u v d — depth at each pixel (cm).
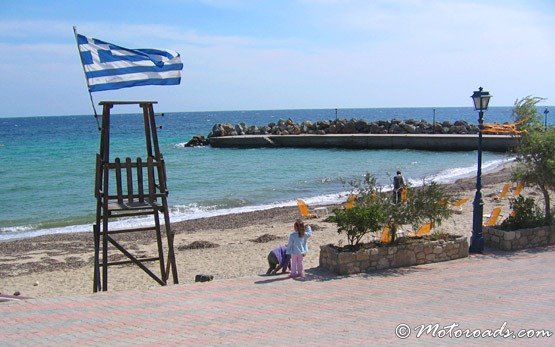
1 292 1292
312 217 2214
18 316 879
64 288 1338
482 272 1115
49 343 762
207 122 17225
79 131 11069
